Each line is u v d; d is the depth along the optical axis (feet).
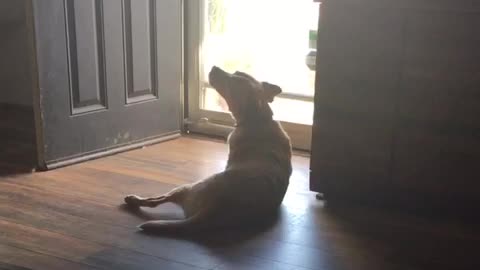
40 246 5.69
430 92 6.19
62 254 5.55
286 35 8.87
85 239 5.84
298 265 5.46
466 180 6.23
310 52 8.71
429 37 6.08
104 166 7.82
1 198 6.76
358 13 6.31
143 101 8.52
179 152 8.45
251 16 9.05
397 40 6.21
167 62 8.73
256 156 6.40
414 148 6.40
